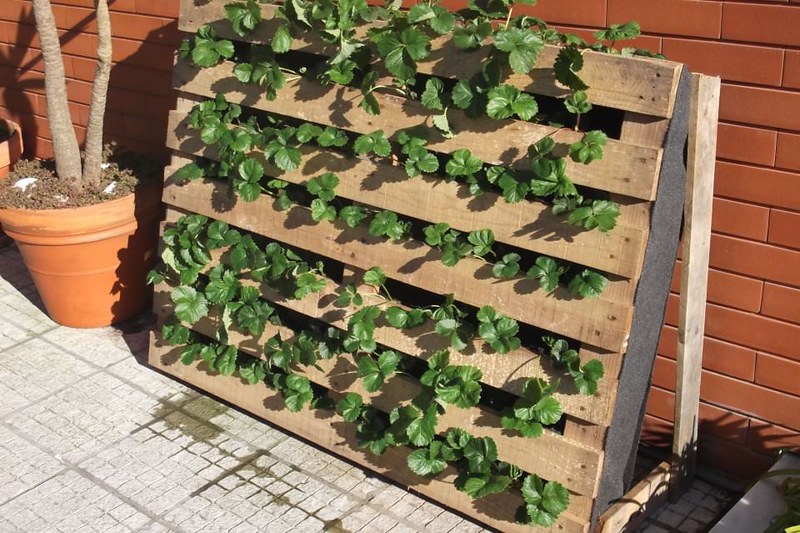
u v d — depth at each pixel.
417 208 2.20
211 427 2.59
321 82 2.27
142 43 3.17
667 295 2.18
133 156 3.12
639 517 2.23
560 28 2.37
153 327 3.06
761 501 2.19
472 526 2.27
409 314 2.22
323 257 2.50
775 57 2.10
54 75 2.90
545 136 2.03
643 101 1.92
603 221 1.94
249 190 2.39
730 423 2.34
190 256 2.57
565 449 2.10
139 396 2.71
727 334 2.30
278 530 2.24
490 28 2.02
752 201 2.20
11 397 2.69
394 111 2.20
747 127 2.17
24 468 2.42
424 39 2.08
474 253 2.12
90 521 2.26
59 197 2.88
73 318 3.02
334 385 2.40
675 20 2.21
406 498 2.35
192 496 2.34
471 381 2.14
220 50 2.44
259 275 2.44
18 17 3.54
